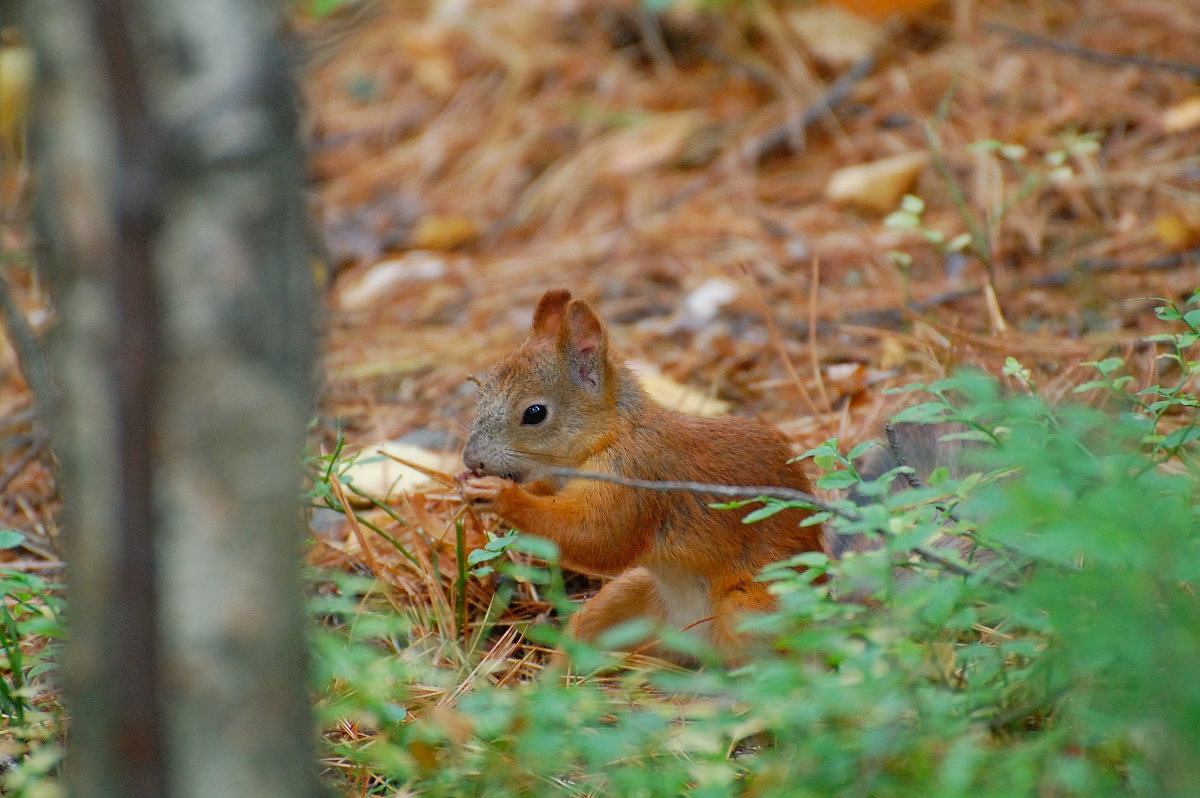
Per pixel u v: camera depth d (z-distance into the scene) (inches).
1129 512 196.5
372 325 558.9
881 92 630.5
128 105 154.5
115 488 161.0
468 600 354.0
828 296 515.2
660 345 505.7
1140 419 275.1
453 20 735.7
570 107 677.9
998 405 220.4
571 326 351.9
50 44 161.3
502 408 353.7
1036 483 200.1
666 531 346.3
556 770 233.6
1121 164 546.0
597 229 605.6
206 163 159.5
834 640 208.8
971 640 273.3
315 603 267.1
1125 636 185.6
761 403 458.9
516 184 649.0
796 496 261.9
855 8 665.6
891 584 227.9
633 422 351.6
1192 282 466.3
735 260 549.6
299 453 176.6
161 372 161.0
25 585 277.3
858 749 202.4
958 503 279.3
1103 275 486.6
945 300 492.7
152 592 162.9
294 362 171.9
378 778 262.4
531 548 259.9
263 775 172.7
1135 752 206.1
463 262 596.4
